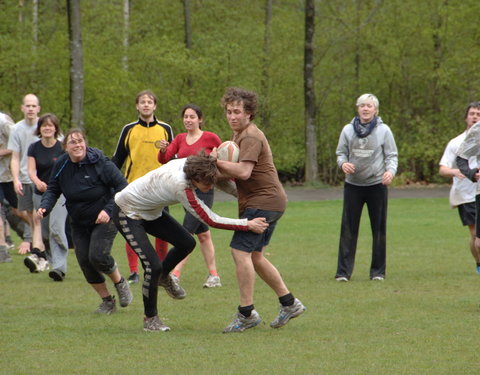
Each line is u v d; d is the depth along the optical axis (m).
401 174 61.59
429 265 21.78
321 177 65.81
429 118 63.69
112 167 14.91
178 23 71.06
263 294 17.39
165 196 12.93
